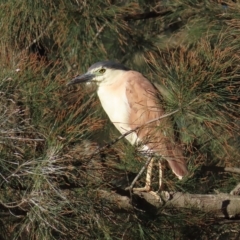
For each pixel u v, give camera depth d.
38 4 10.23
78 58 10.73
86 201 6.80
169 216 7.64
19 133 6.95
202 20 10.72
